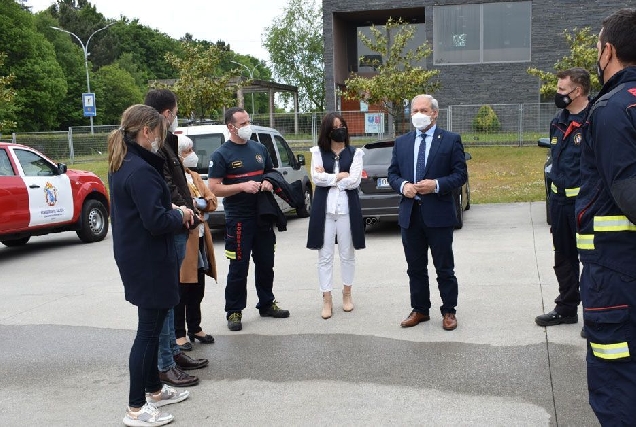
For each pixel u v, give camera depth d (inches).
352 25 1212.5
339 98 1154.0
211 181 219.8
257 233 232.1
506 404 157.9
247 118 224.8
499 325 216.8
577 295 210.1
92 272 344.8
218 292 284.0
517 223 430.0
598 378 109.1
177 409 164.6
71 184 434.9
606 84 108.2
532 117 853.8
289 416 157.8
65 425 159.2
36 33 2081.7
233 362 195.9
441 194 208.7
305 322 232.7
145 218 145.7
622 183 100.7
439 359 189.6
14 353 215.0
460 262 313.1
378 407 160.1
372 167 395.2
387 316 234.8
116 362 203.6
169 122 182.7
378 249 364.5
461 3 1043.3
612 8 987.9
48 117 2097.7
